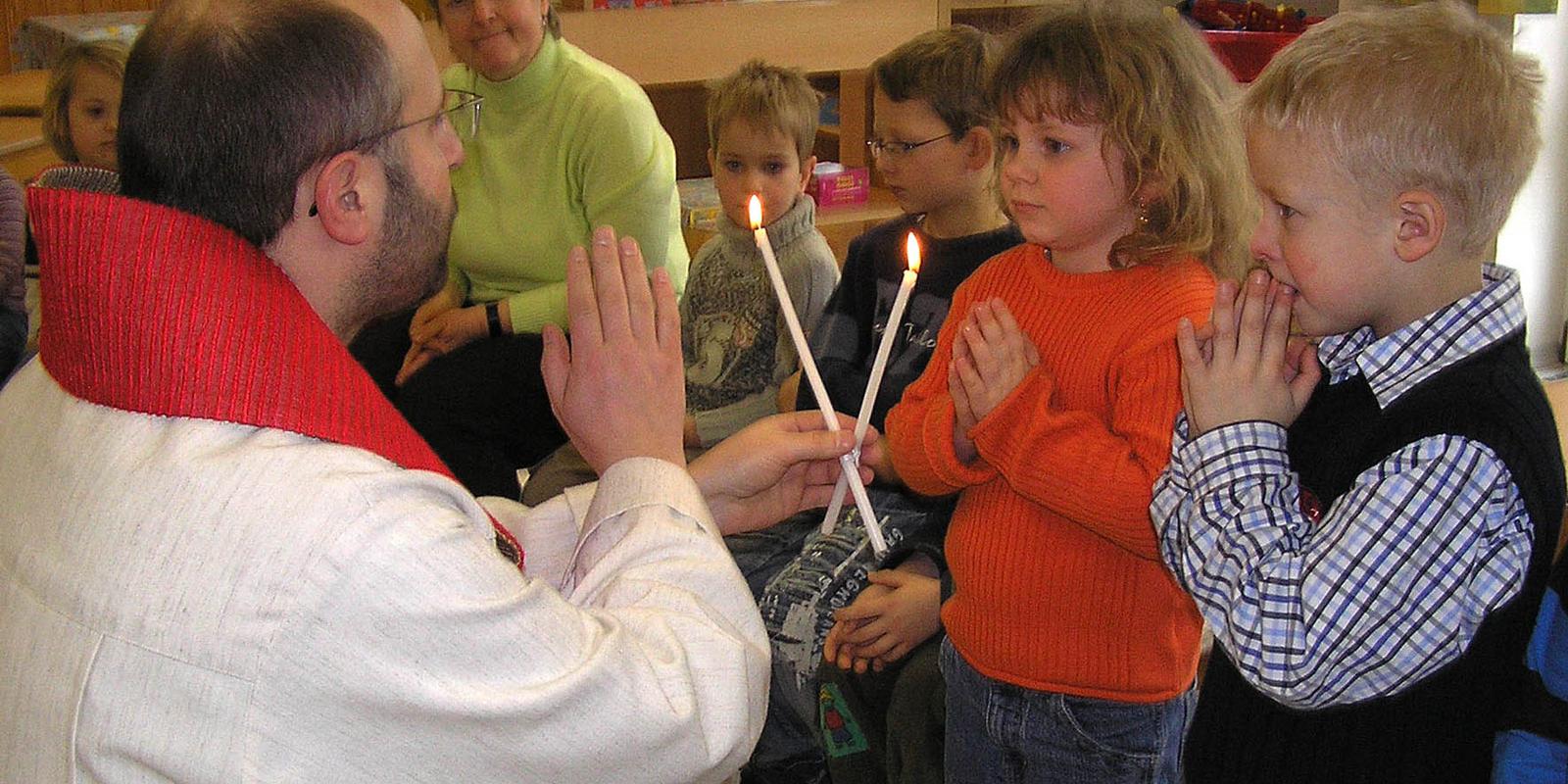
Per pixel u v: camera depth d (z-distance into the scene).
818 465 1.21
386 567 0.71
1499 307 0.97
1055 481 1.23
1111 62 1.24
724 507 1.16
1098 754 1.35
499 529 0.91
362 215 0.84
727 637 0.86
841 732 1.66
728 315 2.16
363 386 0.80
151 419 0.75
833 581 1.74
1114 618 1.31
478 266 2.42
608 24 2.72
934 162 1.77
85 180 2.02
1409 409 0.96
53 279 0.79
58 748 0.72
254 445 0.74
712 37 2.82
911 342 1.78
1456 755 0.98
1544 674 0.93
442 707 0.72
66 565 0.74
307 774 0.71
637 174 2.29
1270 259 1.02
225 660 0.69
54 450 0.77
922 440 1.39
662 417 0.96
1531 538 0.92
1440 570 0.92
